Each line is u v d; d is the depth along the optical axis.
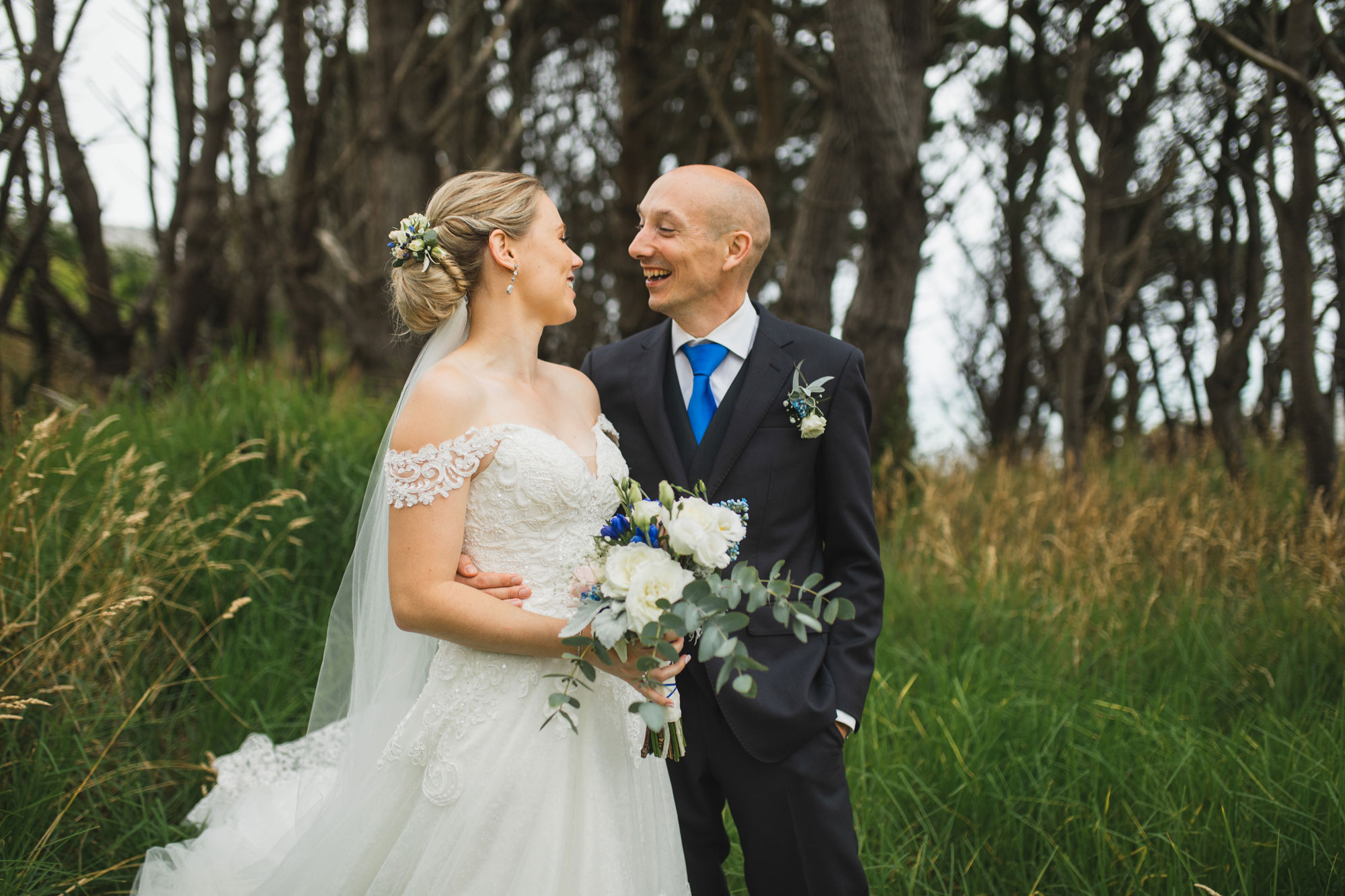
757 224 2.16
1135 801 2.57
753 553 2.12
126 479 3.43
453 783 1.80
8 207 5.09
